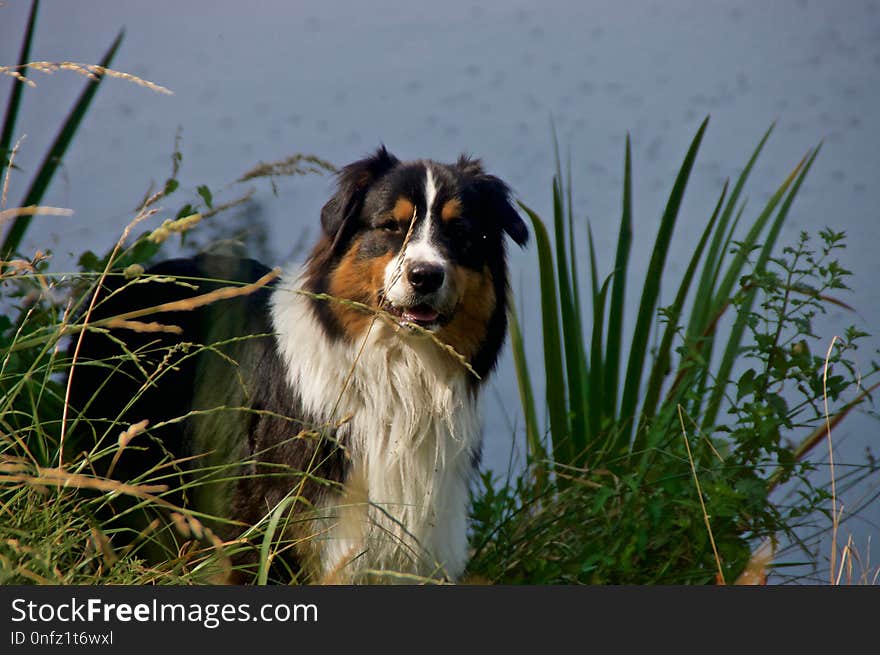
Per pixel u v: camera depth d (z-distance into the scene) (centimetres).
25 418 598
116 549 520
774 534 644
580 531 683
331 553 584
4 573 400
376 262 617
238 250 707
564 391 816
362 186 648
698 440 706
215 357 648
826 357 649
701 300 807
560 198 827
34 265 572
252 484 608
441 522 623
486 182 669
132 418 685
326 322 625
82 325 462
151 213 496
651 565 657
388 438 619
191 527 416
